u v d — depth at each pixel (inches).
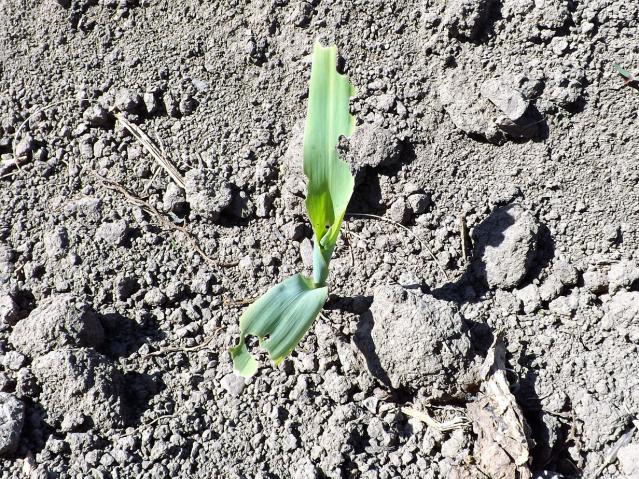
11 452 24.1
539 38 27.4
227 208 27.0
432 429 24.4
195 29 28.7
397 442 24.4
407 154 27.1
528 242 25.7
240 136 27.7
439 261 26.3
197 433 24.5
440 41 27.7
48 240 26.6
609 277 25.7
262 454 24.3
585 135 26.8
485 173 27.0
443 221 26.6
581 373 24.9
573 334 25.4
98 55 28.8
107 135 28.0
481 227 26.4
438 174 27.0
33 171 27.8
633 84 26.9
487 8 27.4
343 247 26.6
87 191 27.5
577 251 26.2
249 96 28.0
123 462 24.0
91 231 26.8
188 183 26.8
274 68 28.1
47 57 29.0
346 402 24.8
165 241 26.8
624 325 25.3
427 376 24.3
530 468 24.0
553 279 25.8
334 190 23.4
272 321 23.0
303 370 25.1
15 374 24.8
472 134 27.1
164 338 25.8
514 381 24.7
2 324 25.6
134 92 28.1
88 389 24.3
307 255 26.4
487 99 26.8
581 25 27.4
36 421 24.4
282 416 24.7
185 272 26.4
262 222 27.0
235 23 28.6
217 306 26.1
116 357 25.4
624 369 24.9
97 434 24.4
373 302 24.8
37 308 25.5
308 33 28.2
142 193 27.4
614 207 26.4
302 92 27.8
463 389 24.3
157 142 27.8
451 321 24.3
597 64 27.2
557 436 24.2
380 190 26.9
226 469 24.1
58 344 24.9
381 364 24.6
